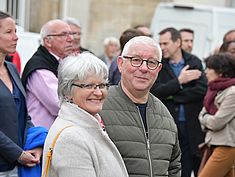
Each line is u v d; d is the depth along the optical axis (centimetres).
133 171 463
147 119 480
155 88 764
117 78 730
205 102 725
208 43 1383
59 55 635
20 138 544
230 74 713
